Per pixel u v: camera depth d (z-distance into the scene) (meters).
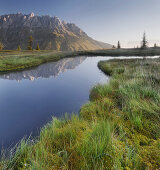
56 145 2.64
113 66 16.25
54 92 8.48
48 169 1.91
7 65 17.78
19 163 2.23
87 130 2.99
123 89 5.97
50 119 4.91
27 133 3.99
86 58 39.97
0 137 3.75
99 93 6.68
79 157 2.16
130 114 3.77
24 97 7.61
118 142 2.43
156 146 2.29
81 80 12.00
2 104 6.51
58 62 28.70
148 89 5.31
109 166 1.91
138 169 1.82
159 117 3.31
